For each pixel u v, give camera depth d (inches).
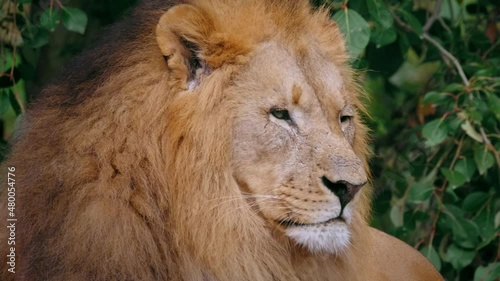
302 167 381.7
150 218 377.1
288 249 394.6
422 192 551.8
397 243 516.7
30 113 409.1
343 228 384.2
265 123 385.1
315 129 387.9
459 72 564.1
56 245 371.6
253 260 385.7
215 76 387.5
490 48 621.3
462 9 632.4
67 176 376.5
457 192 597.6
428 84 639.8
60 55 623.8
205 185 380.8
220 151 382.6
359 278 423.5
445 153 576.4
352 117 415.8
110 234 367.2
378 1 523.2
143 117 381.7
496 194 564.1
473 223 549.3
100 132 378.6
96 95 384.5
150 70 387.2
